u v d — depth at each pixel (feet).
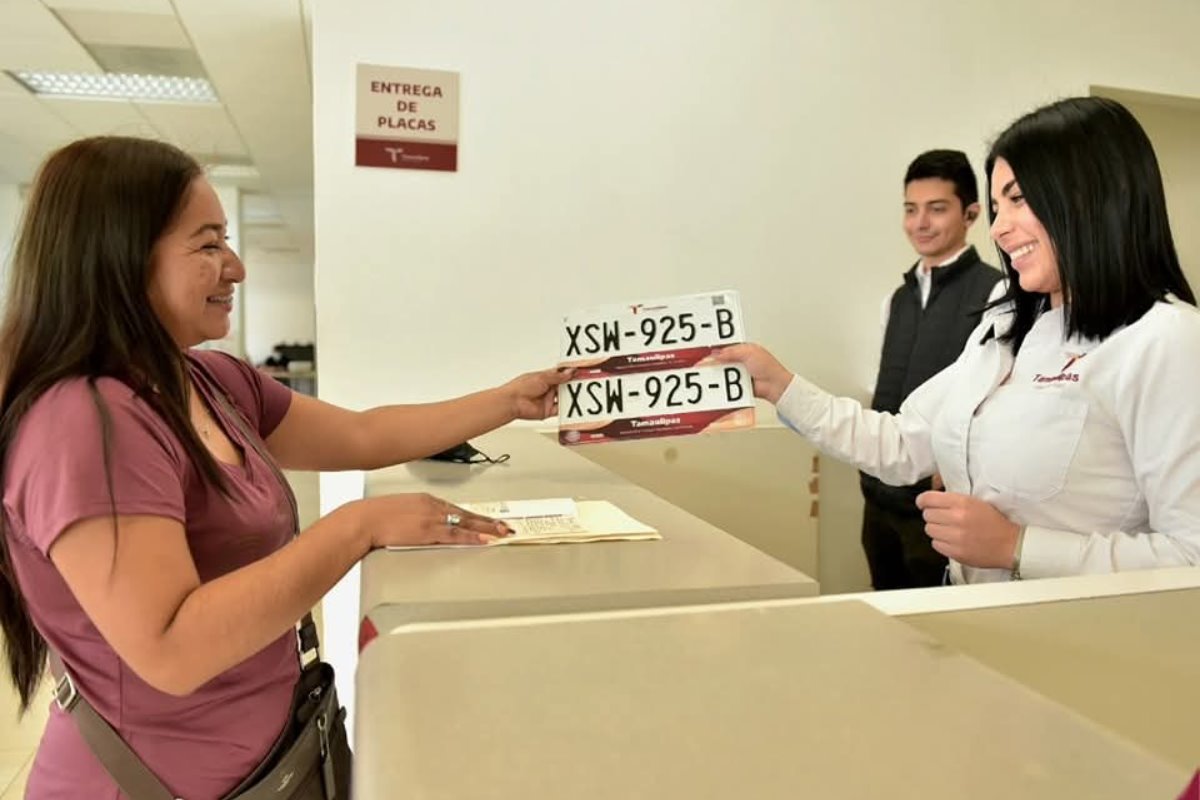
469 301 8.16
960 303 7.67
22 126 18.44
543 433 7.22
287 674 3.34
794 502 8.31
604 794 1.49
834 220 9.18
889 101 9.25
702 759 1.61
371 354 7.98
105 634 2.50
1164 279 3.76
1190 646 2.63
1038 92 9.78
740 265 8.93
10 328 2.84
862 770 1.57
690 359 4.75
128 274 2.87
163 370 2.90
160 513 2.60
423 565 3.08
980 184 9.68
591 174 8.39
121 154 2.98
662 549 3.41
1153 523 3.71
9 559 2.84
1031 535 3.71
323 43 7.68
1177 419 3.51
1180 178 11.82
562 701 1.87
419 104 7.88
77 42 13.24
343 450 4.50
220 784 3.04
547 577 2.97
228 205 24.52
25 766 7.68
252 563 2.88
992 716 1.81
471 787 1.51
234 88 14.70
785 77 8.90
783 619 2.43
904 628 2.35
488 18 8.00
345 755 3.59
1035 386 4.04
